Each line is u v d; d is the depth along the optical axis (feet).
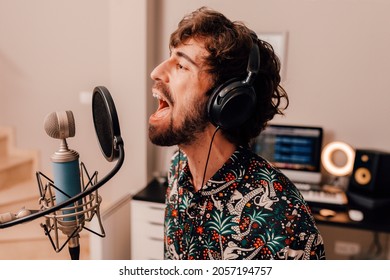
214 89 2.02
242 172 2.23
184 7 7.60
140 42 7.38
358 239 7.54
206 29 2.03
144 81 7.50
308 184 6.70
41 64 9.22
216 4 7.42
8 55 9.42
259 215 2.10
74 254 1.66
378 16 6.67
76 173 1.59
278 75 2.36
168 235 2.72
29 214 1.45
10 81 9.59
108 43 8.59
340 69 7.01
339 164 7.21
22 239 7.48
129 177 8.07
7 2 9.09
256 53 2.02
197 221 2.29
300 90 7.25
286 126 6.81
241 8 7.30
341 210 5.82
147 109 7.72
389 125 6.97
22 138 9.96
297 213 2.04
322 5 6.89
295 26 7.08
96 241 6.12
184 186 2.43
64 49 8.95
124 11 7.34
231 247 2.15
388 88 6.86
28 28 9.10
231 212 2.18
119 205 6.81
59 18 8.80
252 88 2.02
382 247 7.45
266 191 2.14
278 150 6.88
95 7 8.48
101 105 1.61
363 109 7.04
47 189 1.60
